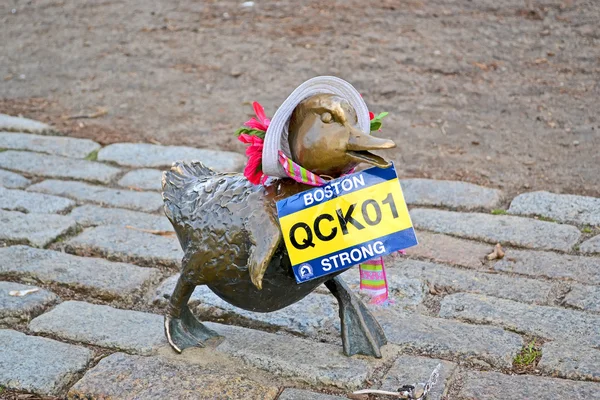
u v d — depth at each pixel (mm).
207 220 2805
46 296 3652
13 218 4395
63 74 6754
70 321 3439
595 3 7160
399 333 3277
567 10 7105
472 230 4191
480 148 5207
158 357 3158
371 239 2654
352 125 2557
